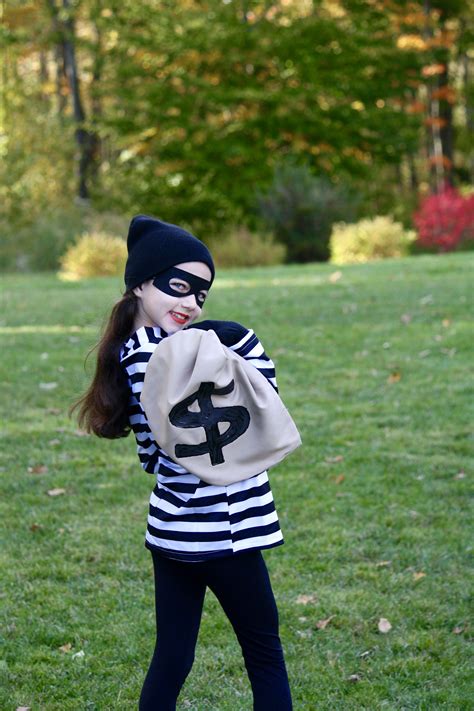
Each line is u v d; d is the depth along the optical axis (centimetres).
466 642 349
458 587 392
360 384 736
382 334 906
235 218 2536
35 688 325
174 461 229
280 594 390
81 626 369
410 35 3008
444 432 607
